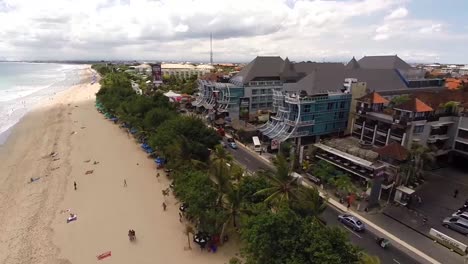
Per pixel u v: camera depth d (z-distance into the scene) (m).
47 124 103.75
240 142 77.56
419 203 48.12
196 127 60.62
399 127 54.12
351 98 69.44
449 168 60.19
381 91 77.56
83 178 59.62
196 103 110.44
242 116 93.25
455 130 58.53
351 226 41.62
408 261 35.56
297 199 36.66
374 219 44.06
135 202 50.34
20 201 51.00
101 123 103.81
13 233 42.28
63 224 44.19
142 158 70.56
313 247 25.84
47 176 61.00
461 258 36.09
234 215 38.34
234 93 91.62
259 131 76.12
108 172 62.50
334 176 51.75
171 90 148.00
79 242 40.22
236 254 37.41
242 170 46.56
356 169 51.75
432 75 110.62
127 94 111.06
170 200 51.03
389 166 48.69
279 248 27.33
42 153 74.88
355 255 26.44
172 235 41.62
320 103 65.94
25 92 190.00
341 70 78.94
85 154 73.31
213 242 38.75
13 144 83.00
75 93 178.00
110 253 38.03
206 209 37.12
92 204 49.78
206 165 48.84
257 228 28.30
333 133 70.06
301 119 64.88
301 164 59.00
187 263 36.28
